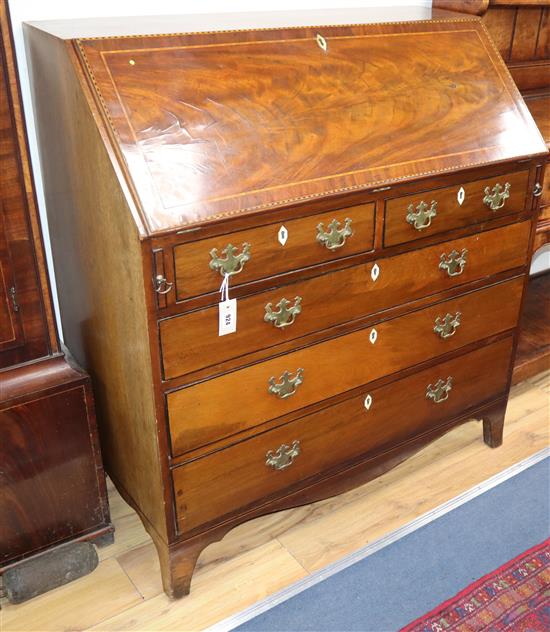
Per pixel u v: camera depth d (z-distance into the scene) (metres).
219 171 1.36
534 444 2.24
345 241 1.54
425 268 1.73
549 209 2.12
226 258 1.38
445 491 2.04
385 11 1.91
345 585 1.74
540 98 2.33
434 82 1.67
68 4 1.69
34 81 1.59
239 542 1.87
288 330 1.55
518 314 2.04
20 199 1.41
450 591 1.72
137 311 1.38
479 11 1.94
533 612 1.66
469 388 2.04
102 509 1.78
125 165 1.28
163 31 1.43
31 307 1.51
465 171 1.65
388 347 1.77
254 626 1.63
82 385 1.61
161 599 1.71
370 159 1.52
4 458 1.57
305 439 1.73
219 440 1.57
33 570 1.68
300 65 1.51
